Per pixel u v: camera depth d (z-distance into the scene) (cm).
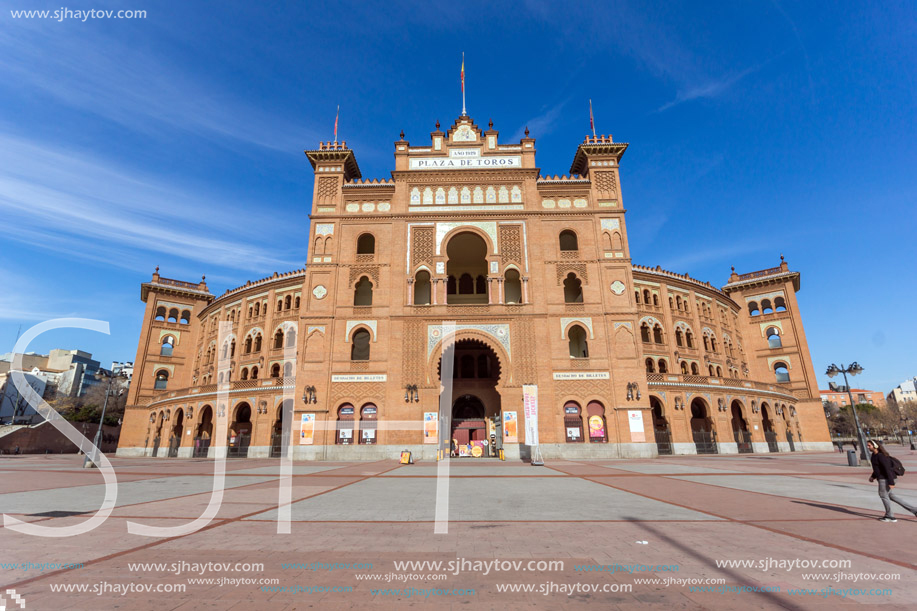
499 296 3784
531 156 4188
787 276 5822
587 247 3919
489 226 3972
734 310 5981
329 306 3778
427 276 4081
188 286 6300
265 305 5203
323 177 4147
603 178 4112
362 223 4000
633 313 3725
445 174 4109
